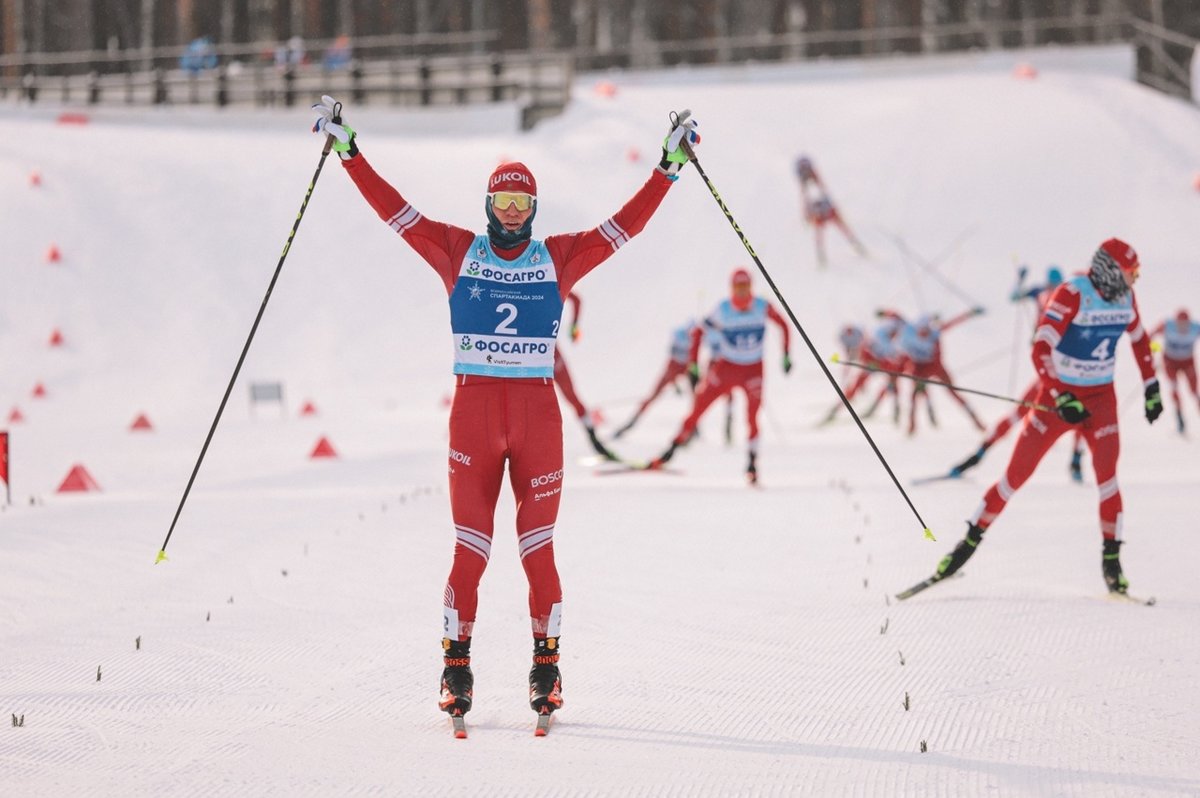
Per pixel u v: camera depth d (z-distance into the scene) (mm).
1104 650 20344
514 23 165375
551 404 17141
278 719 16797
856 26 158750
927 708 17375
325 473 43156
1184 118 107125
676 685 18562
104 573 26359
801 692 18188
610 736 16094
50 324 78438
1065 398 23219
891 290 88625
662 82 123062
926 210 97062
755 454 40312
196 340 79562
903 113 108000
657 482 41344
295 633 21469
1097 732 16266
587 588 25266
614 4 166375
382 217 17141
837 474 43000
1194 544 29078
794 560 28094
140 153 96250
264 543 29719
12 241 83625
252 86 122125
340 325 82750
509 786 14141
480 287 16984
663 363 81250
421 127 111625
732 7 173125
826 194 90062
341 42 126250
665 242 94312
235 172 95000
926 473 42844
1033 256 91938
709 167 102375
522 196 16859
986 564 27328
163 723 16578
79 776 14492
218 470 44469
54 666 19375
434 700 17750
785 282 89875
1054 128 104312
